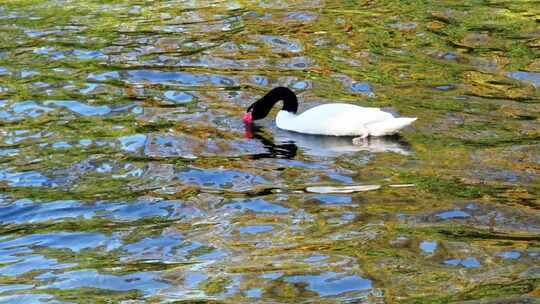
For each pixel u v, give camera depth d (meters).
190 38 24.12
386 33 24.03
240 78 20.92
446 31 24.05
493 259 12.38
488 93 19.34
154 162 16.27
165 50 23.14
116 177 15.66
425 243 12.88
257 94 19.88
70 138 17.55
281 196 14.70
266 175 15.59
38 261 12.76
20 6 27.69
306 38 23.78
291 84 20.39
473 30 24.08
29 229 13.84
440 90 19.62
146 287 11.91
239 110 18.97
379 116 17.25
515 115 17.97
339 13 26.12
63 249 13.14
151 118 18.53
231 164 16.11
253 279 12.01
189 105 19.27
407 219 13.69
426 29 24.30
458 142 16.69
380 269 12.16
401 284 11.74
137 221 13.98
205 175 15.66
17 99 19.89
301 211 14.12
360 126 17.14
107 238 13.44
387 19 25.33
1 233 13.73
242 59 22.28
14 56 22.94
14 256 12.95
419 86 19.97
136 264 12.59
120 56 22.75
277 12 26.42
